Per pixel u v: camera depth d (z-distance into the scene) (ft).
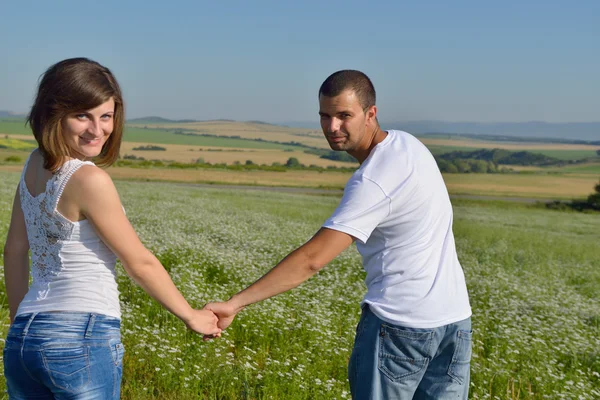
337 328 22.22
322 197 159.84
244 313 20.97
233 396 14.61
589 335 27.04
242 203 101.30
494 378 18.70
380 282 10.10
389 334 9.82
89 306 7.82
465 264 46.21
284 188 217.97
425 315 9.72
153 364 15.62
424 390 10.28
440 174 10.56
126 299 22.82
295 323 21.85
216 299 24.27
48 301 7.80
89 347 7.73
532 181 343.26
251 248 43.16
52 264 7.90
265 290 9.87
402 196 9.73
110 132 8.29
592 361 22.91
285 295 25.85
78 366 7.67
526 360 21.47
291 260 9.75
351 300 27.99
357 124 10.14
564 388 18.63
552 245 70.69
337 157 510.99
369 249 10.26
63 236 7.83
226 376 15.37
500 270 44.11
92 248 7.95
